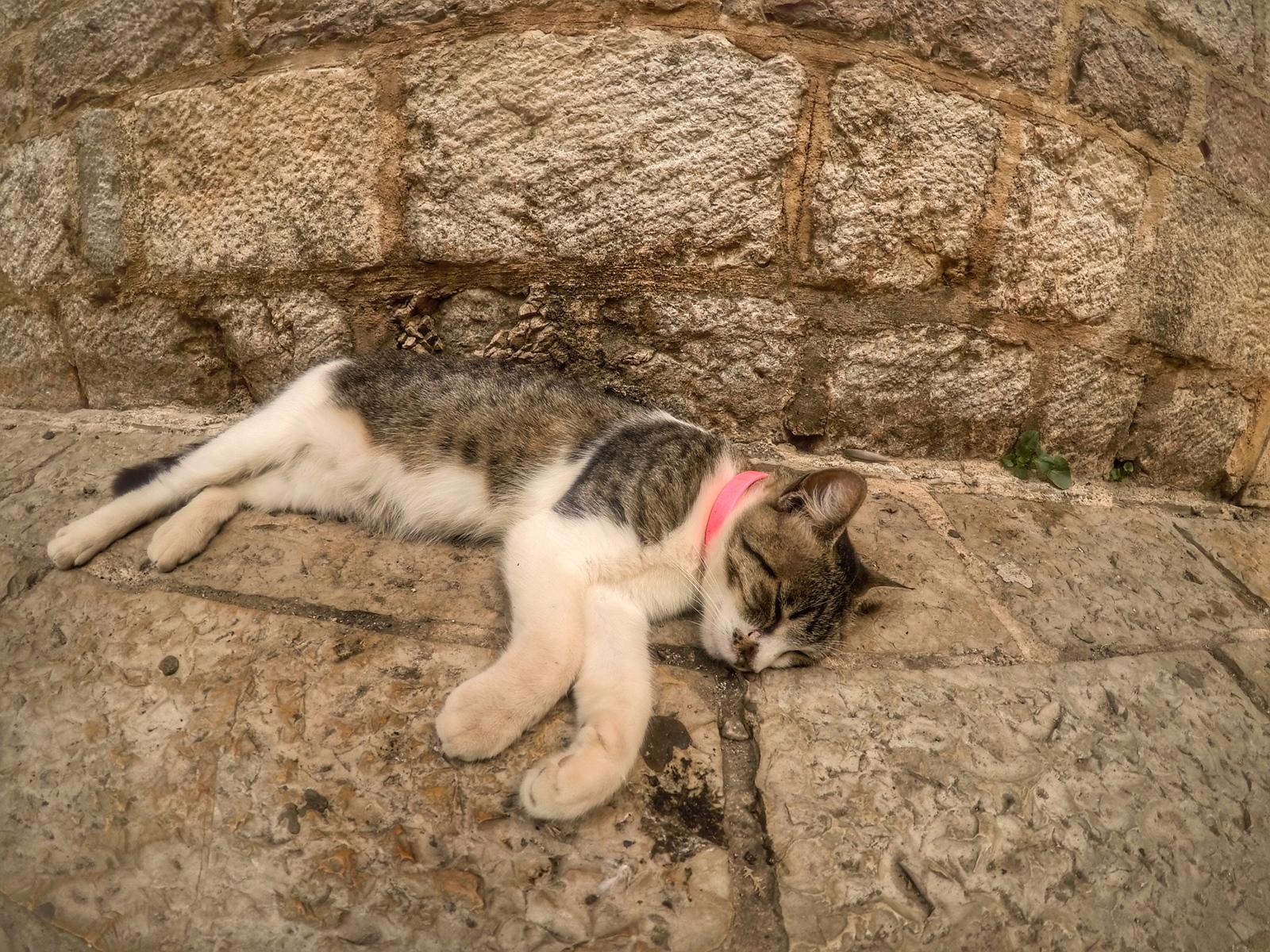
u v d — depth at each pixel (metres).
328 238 0.63
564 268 0.62
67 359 0.72
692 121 0.58
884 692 0.48
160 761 0.41
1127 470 0.74
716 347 0.64
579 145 0.59
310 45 0.60
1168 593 0.60
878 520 0.61
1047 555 0.61
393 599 0.49
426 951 0.36
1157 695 0.51
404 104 0.59
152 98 0.63
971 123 0.60
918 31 0.58
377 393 0.58
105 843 0.38
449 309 0.64
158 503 0.54
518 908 0.37
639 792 0.41
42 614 0.48
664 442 0.55
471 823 0.39
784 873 0.39
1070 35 0.62
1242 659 0.56
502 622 0.49
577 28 0.57
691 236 0.61
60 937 0.36
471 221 0.61
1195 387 0.75
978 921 0.39
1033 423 0.69
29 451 0.65
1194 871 0.43
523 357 0.64
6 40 0.70
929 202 0.61
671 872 0.39
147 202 0.65
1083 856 0.42
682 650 0.50
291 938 0.36
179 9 0.62
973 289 0.64
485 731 0.41
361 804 0.40
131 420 0.69
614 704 0.43
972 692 0.48
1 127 0.72
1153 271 0.69
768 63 0.57
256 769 0.40
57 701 0.43
